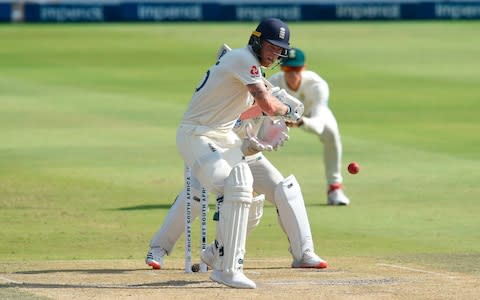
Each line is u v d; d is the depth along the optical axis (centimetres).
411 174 4575
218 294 2258
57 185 4219
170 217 2722
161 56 10288
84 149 5169
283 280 2473
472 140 5591
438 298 2217
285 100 2536
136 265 2762
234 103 2459
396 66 9581
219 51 2552
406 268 2681
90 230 3372
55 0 14962
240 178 2355
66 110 6656
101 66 9431
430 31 13325
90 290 2306
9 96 7350
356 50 10906
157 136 5631
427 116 6575
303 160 4962
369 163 4866
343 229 3444
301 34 12788
